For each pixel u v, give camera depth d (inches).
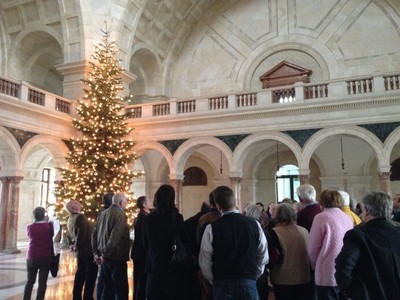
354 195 692.1
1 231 553.3
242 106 612.7
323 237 149.1
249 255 134.1
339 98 542.9
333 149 691.4
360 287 107.3
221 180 817.5
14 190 555.5
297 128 570.9
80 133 671.1
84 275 247.4
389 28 727.7
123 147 585.0
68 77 720.3
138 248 199.0
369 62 731.4
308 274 161.2
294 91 585.3
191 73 880.3
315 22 784.9
